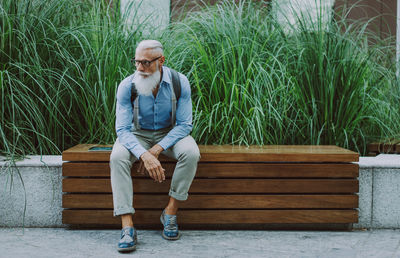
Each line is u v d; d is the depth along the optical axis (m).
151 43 2.83
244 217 3.17
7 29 3.54
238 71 3.75
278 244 2.90
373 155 4.02
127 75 3.73
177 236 2.98
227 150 3.27
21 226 3.23
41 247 2.80
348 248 2.82
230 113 3.70
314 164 3.16
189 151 2.91
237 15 4.12
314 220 3.18
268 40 4.07
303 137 3.89
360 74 3.91
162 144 2.94
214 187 3.15
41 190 3.21
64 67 3.74
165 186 3.15
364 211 3.27
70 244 2.87
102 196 3.13
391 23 6.34
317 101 3.86
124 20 4.05
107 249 2.78
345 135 3.88
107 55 3.73
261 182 3.16
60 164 3.20
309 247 2.84
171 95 2.96
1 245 2.83
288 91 3.84
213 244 2.89
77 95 3.76
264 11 4.36
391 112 4.05
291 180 3.16
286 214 3.17
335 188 3.17
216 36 3.88
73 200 3.12
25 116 3.38
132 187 2.89
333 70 3.81
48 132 3.69
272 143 3.84
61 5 3.94
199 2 5.43
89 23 4.02
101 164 3.12
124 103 2.94
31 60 3.52
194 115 3.71
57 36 3.73
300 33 4.06
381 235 3.12
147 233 3.14
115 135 3.70
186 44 4.00
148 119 3.05
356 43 4.12
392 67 4.39
